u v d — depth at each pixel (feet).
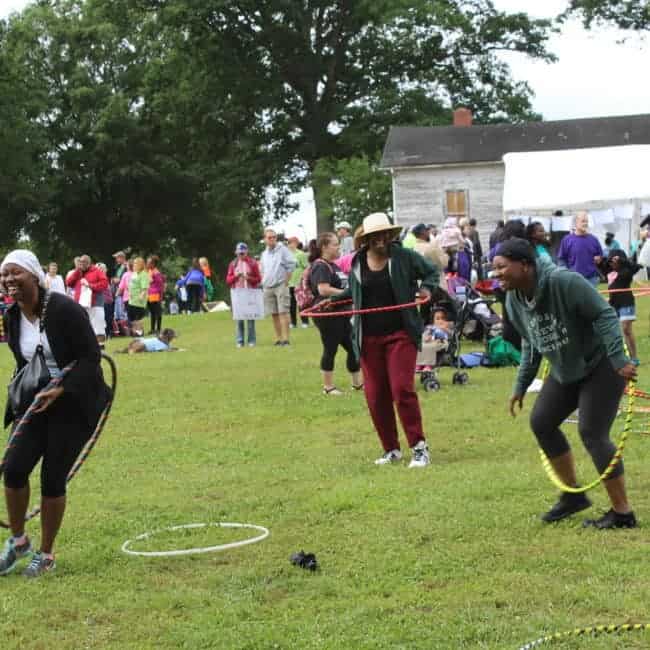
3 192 184.96
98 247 213.66
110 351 70.44
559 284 22.29
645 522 23.29
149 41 200.13
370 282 30.76
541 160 122.93
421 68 184.14
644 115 158.92
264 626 18.12
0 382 55.83
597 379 22.68
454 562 21.15
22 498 21.52
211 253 217.77
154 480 30.58
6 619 19.06
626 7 157.99
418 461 30.63
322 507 26.12
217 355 63.31
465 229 93.09
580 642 16.60
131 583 20.92
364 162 163.63
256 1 173.17
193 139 190.90
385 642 17.11
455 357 50.52
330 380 45.42
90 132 201.87
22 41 203.21
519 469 29.17
